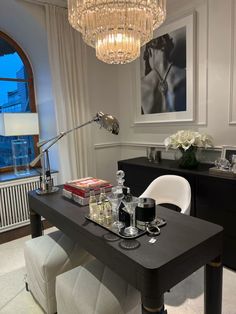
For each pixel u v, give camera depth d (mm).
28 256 1858
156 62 3086
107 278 1431
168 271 1077
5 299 1919
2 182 2854
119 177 1614
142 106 3385
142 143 3488
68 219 1549
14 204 2973
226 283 1980
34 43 3215
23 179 3010
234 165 2158
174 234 1315
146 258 1103
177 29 2783
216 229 1362
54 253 1769
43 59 3213
